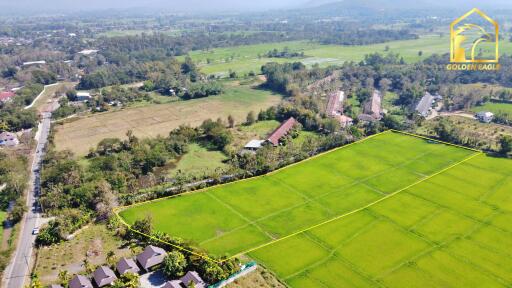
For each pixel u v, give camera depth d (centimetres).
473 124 19150
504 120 19100
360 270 9431
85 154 16700
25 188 13625
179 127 18662
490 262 9625
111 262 9575
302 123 19200
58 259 9950
